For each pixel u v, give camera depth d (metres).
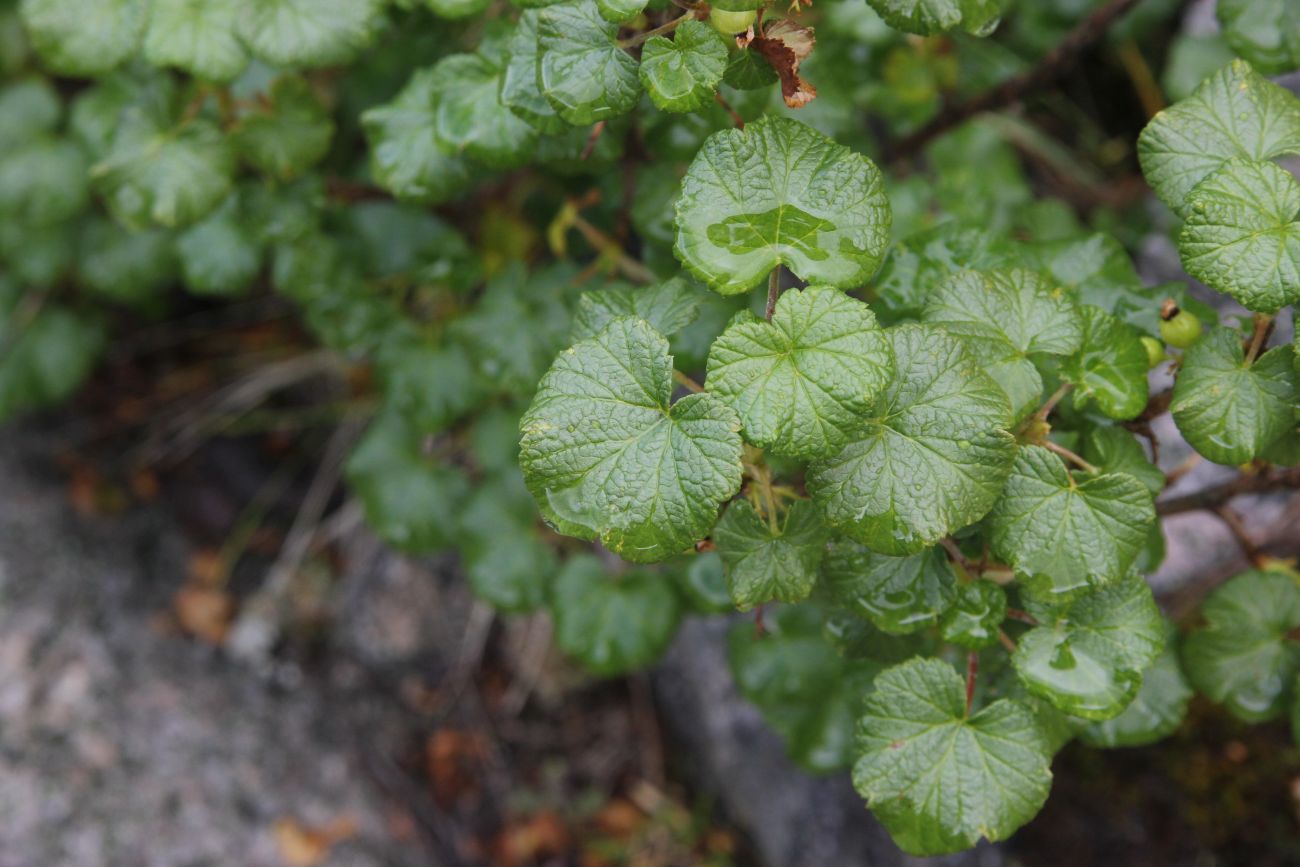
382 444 0.57
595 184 0.51
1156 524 0.46
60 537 0.68
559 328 0.50
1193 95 0.43
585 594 0.53
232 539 0.72
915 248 0.45
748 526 0.42
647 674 0.67
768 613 0.52
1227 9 0.46
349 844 0.59
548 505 0.40
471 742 0.66
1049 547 0.41
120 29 0.48
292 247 0.53
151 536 0.71
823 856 0.56
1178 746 0.53
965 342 0.41
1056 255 0.46
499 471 0.54
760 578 0.42
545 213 0.56
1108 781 0.54
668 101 0.40
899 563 0.42
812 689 0.50
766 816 0.59
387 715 0.66
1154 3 0.60
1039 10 0.60
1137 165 0.68
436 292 0.56
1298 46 0.46
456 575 0.70
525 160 0.45
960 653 0.45
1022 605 0.43
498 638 0.70
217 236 0.55
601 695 0.68
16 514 0.68
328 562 0.71
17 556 0.65
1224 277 0.40
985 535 0.42
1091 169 0.69
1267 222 0.41
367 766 0.63
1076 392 0.42
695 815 0.64
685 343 0.45
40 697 0.60
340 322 0.54
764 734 0.60
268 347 0.76
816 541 0.42
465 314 0.52
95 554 0.68
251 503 0.73
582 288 0.50
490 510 0.54
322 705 0.66
